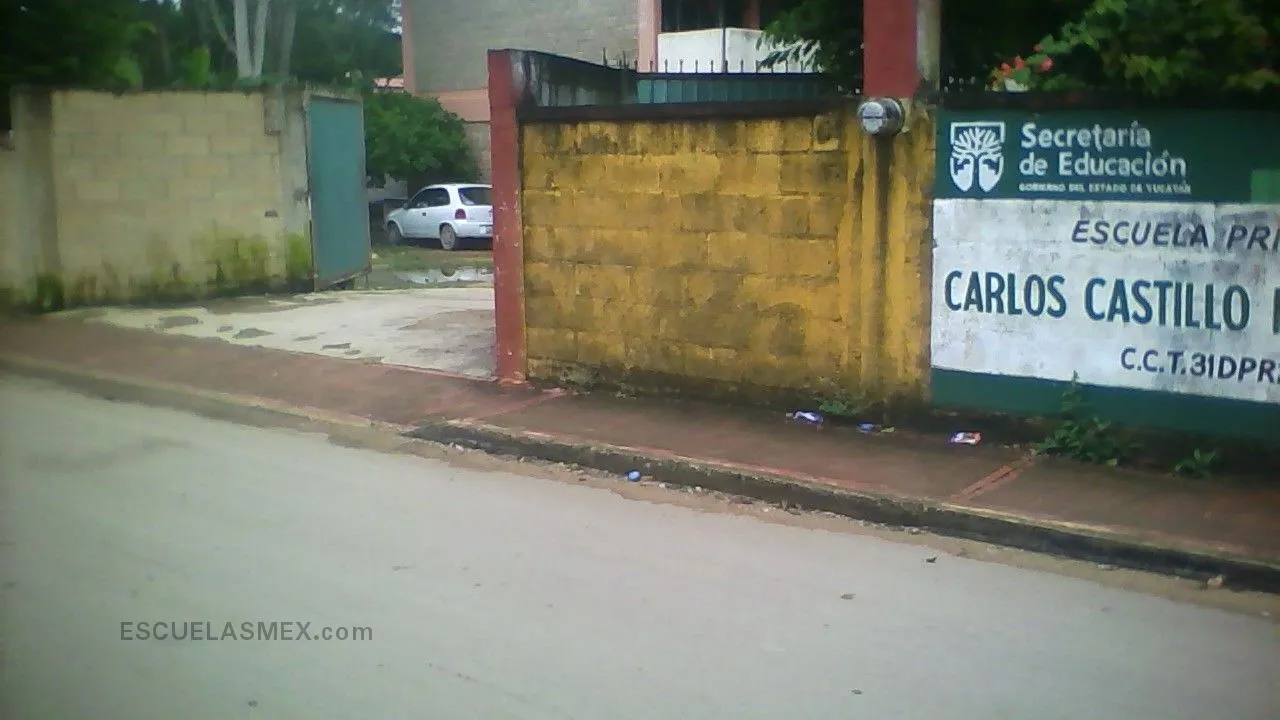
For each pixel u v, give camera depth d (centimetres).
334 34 3756
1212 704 459
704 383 938
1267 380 692
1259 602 564
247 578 603
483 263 2280
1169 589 584
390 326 1347
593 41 2817
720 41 2425
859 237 834
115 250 1512
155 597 577
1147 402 736
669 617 550
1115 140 724
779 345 891
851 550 646
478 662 502
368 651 514
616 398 973
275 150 1596
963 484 718
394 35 4025
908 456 778
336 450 883
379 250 2675
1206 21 680
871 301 838
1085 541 629
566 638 526
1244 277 691
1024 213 765
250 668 497
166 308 1502
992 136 769
